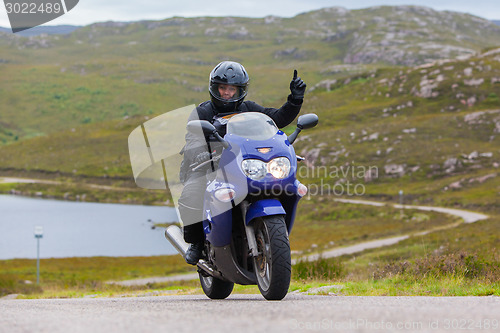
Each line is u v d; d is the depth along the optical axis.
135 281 46.75
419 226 73.62
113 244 80.50
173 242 7.20
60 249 76.62
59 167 188.12
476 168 120.81
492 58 191.38
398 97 183.38
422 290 7.56
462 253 9.91
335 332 3.08
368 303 4.85
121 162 185.75
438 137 140.75
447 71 185.75
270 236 5.73
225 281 7.56
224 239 6.03
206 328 3.23
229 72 6.61
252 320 3.57
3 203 142.62
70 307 5.43
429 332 3.08
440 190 109.12
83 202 147.50
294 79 6.76
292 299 6.05
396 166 125.25
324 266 15.02
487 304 4.48
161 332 3.12
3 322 3.69
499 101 163.62
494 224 62.78
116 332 3.15
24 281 45.31
